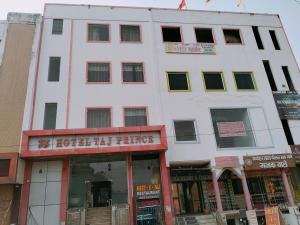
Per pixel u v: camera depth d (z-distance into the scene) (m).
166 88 20.83
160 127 17.88
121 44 21.80
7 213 15.38
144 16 23.22
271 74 23.44
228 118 21.36
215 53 22.89
